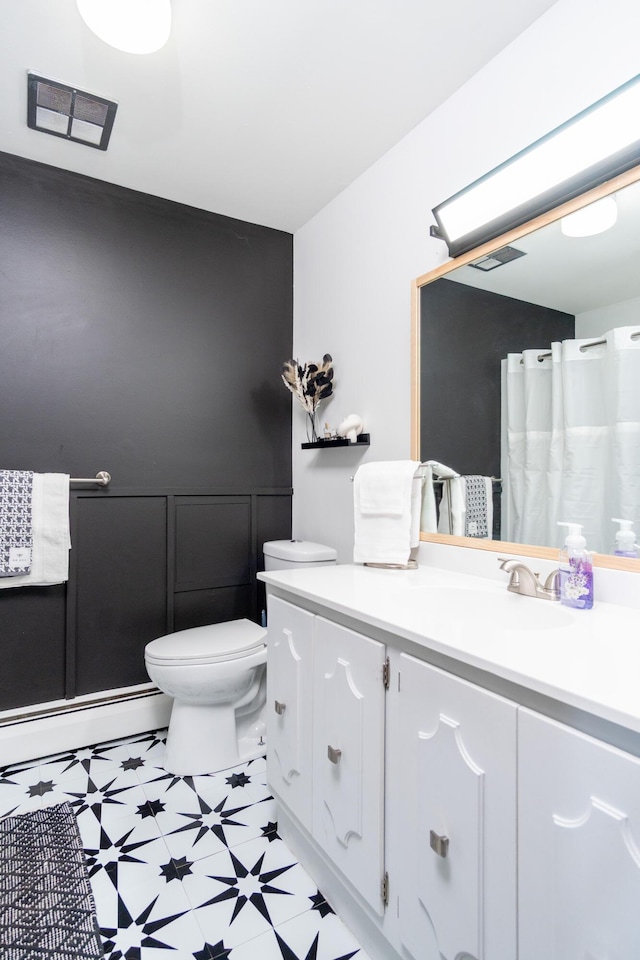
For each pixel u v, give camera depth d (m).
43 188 1.95
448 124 1.58
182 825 1.50
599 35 1.17
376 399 1.91
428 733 0.89
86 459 2.03
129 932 1.13
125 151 1.86
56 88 1.54
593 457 1.18
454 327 1.54
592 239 1.17
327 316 2.22
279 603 1.44
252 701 1.98
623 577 1.10
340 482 2.14
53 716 1.91
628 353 1.11
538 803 0.69
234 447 2.37
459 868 0.81
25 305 1.91
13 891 1.25
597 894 0.62
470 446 1.48
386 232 1.86
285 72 1.48
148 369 2.16
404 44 1.38
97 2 1.15
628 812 0.59
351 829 1.09
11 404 1.89
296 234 2.51
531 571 1.23
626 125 1.06
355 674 1.09
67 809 1.57
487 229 1.38
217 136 1.78
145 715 2.05
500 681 0.77
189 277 2.26
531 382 1.32
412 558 1.66
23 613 1.90
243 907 1.21
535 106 1.31
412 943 0.92
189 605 2.24
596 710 0.61
